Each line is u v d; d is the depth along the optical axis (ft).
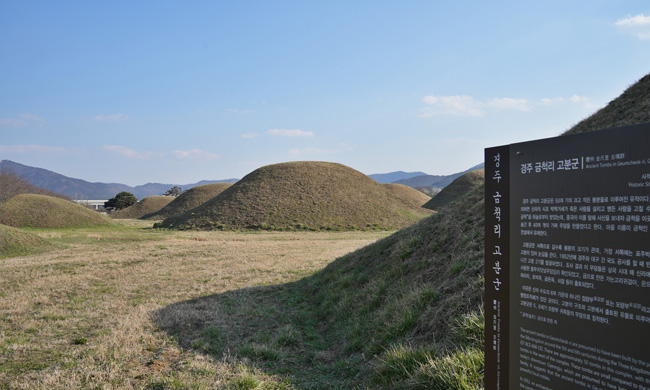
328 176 221.05
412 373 16.65
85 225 175.11
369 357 20.85
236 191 207.00
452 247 29.07
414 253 32.71
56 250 79.00
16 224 161.07
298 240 111.45
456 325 18.89
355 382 18.57
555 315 9.71
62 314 31.65
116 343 23.84
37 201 180.55
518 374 10.66
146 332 26.23
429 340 19.35
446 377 14.84
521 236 10.65
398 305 23.93
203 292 40.73
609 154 8.66
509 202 11.03
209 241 100.37
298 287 42.57
